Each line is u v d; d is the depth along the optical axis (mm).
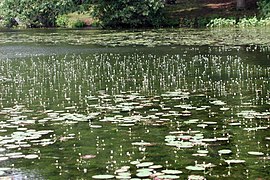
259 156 7762
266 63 18219
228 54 21234
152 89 13961
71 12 44562
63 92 13930
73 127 9945
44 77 16859
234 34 30797
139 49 24656
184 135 9086
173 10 42844
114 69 18188
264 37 28094
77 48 26328
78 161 7766
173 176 6859
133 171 7172
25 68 19312
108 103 12188
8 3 46562
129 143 8688
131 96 12992
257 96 12516
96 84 15125
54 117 10852
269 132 9172
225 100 12156
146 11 40000
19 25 46656
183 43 26625
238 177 6832
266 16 37906
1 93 14062
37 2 45219
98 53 23594
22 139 9039
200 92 13281
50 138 9172
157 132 9367
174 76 16109
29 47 27734
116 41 29656
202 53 21891
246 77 15422
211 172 7055
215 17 39500
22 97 13367
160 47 25172
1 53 24953
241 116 10453
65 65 19766
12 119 10727
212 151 8094
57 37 34250
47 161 7828
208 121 10102
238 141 8633
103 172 7195
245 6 41281
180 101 12195
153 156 7895
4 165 7691
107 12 41188
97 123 10211
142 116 10703
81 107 11820
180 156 7852
